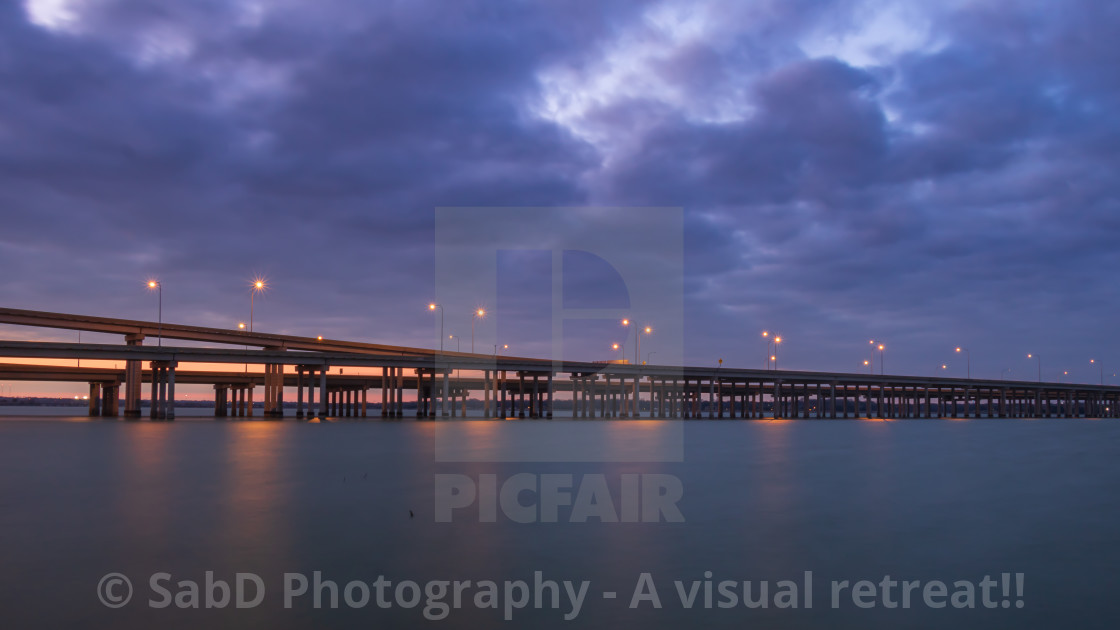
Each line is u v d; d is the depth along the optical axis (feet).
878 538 79.30
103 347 409.69
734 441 262.67
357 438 254.47
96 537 76.89
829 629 51.62
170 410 440.45
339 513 92.07
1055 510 98.68
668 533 81.00
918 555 71.67
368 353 526.57
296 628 50.49
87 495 106.73
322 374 488.44
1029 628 51.98
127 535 77.92
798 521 88.63
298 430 318.45
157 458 167.94
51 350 395.34
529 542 76.07
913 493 115.14
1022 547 75.36
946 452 210.38
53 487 115.55
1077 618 54.08
